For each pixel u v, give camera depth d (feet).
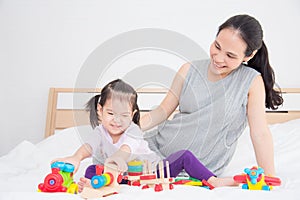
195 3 7.37
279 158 4.67
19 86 7.37
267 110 7.00
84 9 7.46
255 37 3.70
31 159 4.99
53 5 7.47
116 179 2.79
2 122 7.32
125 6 7.44
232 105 3.93
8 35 7.43
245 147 5.26
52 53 7.41
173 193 2.67
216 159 4.06
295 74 7.22
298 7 7.29
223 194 2.69
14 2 7.48
